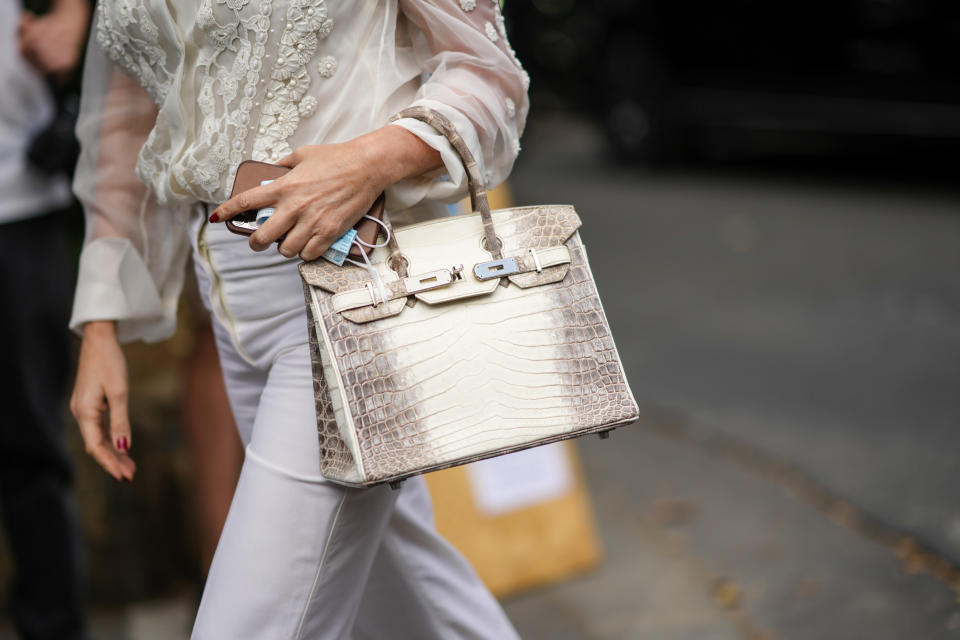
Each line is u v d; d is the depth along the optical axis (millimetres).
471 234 1405
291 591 1458
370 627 1722
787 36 8094
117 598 3020
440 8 1436
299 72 1418
